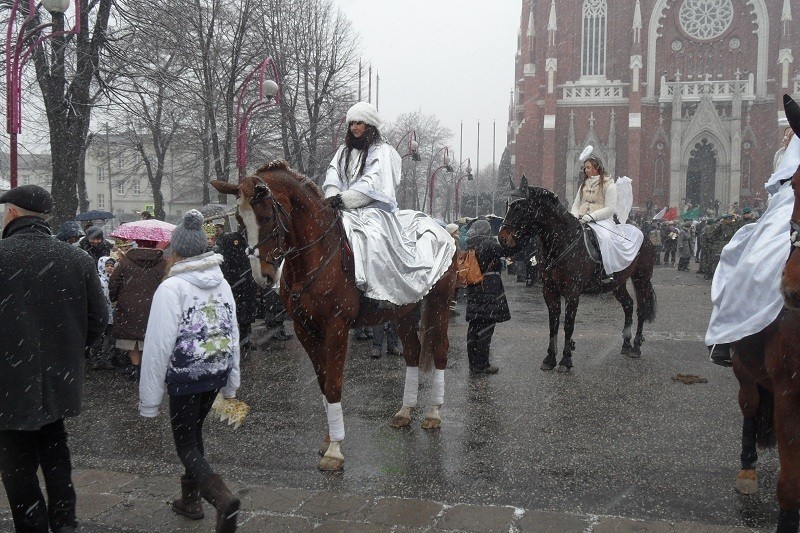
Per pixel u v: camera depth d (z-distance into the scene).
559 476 5.04
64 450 3.97
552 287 8.59
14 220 3.85
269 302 10.98
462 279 8.38
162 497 4.70
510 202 8.38
